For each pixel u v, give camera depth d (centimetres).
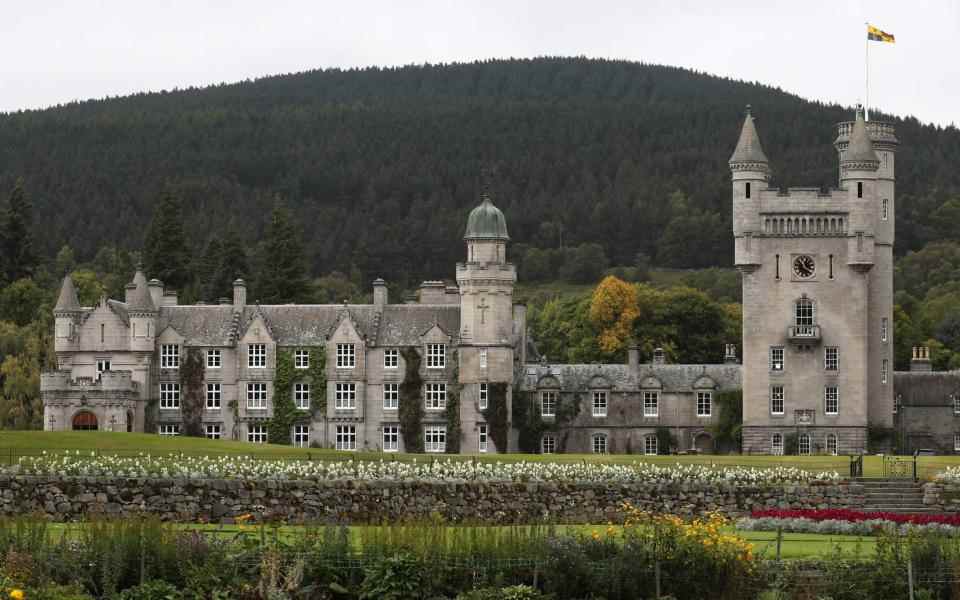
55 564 5831
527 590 5966
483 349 15488
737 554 6247
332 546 6097
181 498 8975
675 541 6259
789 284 15450
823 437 15350
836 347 15375
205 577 5850
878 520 8612
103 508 8894
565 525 9019
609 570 6109
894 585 6203
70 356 15850
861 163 15338
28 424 16888
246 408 15775
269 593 5800
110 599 5766
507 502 9494
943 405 16025
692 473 9888
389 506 9256
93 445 11175
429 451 15550
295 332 15862
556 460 11294
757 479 9912
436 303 16362
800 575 6306
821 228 15412
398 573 6028
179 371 15838
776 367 15438
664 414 16062
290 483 9138
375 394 15688
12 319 19900
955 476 9988
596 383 16162
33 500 8888
